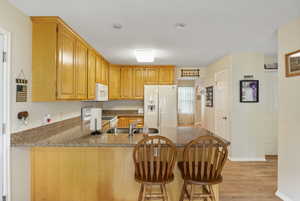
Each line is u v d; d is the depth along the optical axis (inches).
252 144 170.2
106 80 199.2
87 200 94.3
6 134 79.7
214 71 207.8
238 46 144.9
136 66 222.2
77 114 163.2
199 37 123.2
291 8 84.3
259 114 169.6
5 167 79.4
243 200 107.3
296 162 97.7
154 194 89.7
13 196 82.7
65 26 103.3
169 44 138.9
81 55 128.8
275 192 114.9
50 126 116.0
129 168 94.0
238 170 149.6
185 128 128.9
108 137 96.7
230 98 170.6
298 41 95.2
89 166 94.1
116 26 105.0
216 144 83.2
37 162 93.9
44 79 95.7
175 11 87.4
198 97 310.8
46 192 93.8
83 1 79.0
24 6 83.2
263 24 102.0
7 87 79.8
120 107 239.8
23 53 89.6
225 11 87.2
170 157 78.0
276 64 183.8
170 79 222.7
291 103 100.7
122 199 94.4
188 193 88.8
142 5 82.0
